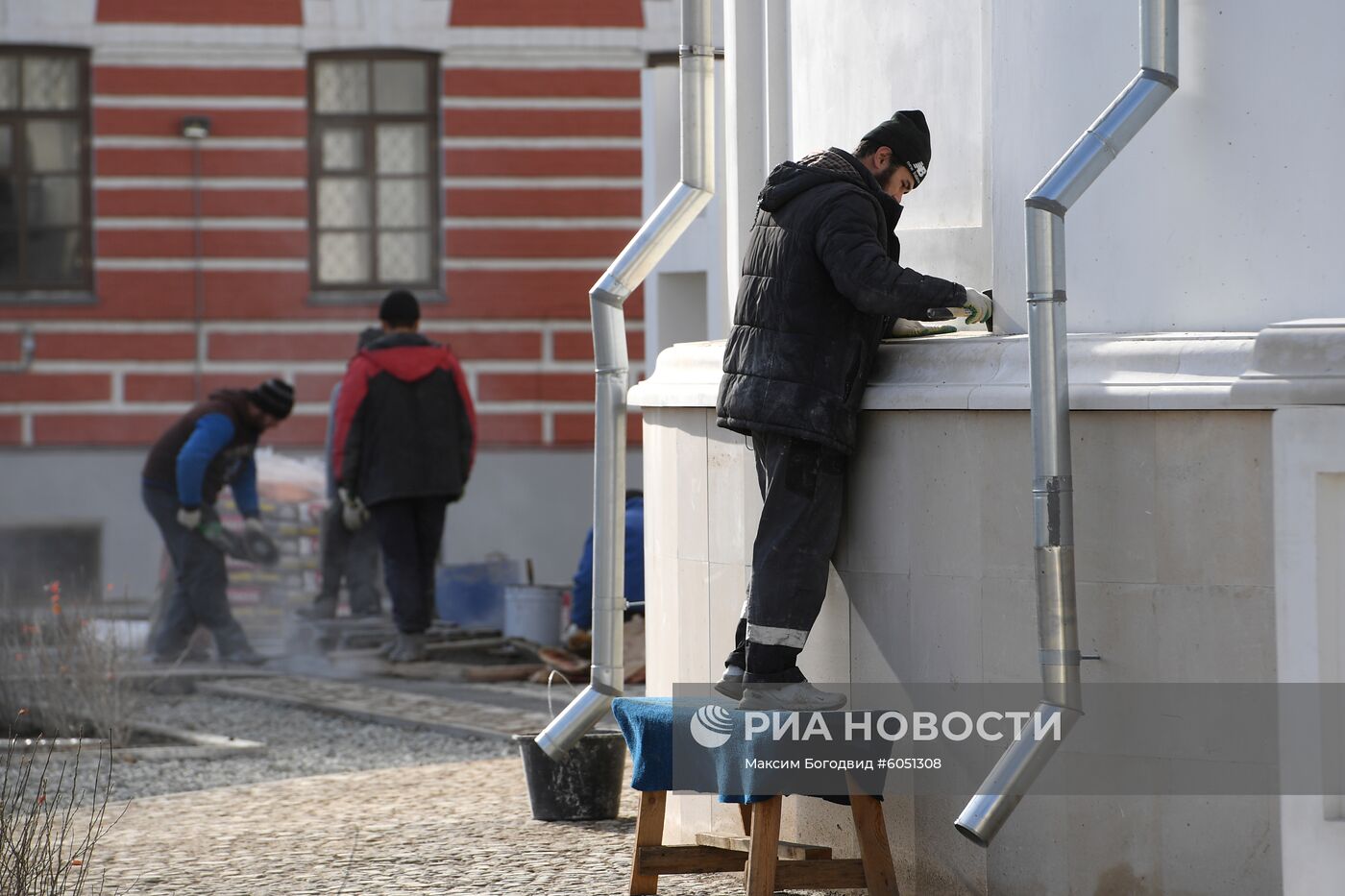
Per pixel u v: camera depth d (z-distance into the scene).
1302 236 10.41
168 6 42.09
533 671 25.08
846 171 11.41
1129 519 10.51
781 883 11.54
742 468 12.43
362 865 13.33
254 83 42.34
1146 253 10.91
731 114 14.91
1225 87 10.60
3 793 13.24
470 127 42.75
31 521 41.66
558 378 42.91
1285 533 9.30
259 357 42.44
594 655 13.68
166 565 26.98
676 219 13.73
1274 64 10.45
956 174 12.84
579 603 25.17
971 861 11.23
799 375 11.26
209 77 42.28
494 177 42.84
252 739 20.50
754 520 12.35
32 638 22.42
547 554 42.66
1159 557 10.41
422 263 42.94
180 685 24.70
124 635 26.36
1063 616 10.36
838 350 11.29
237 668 25.78
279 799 16.27
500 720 21.00
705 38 13.73
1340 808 9.24
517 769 17.75
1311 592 9.23
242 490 27.33
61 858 12.95
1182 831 10.41
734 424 11.54
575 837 14.27
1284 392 9.30
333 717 22.03
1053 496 10.38
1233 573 10.20
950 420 11.19
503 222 42.84
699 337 28.84
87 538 41.84
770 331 11.34
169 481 26.39
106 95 42.06
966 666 11.18
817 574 11.49
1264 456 10.08
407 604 25.95
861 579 11.68
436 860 13.49
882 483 11.54
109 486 41.91
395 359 25.94
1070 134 11.27
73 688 21.17
